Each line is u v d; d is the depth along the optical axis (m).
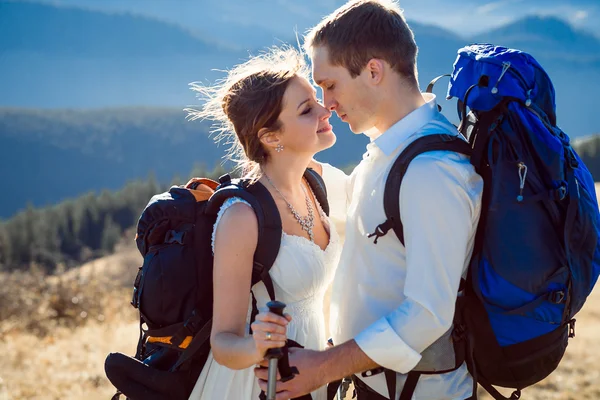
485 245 2.32
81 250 87.44
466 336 2.43
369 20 2.42
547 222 2.26
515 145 2.26
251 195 2.39
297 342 2.57
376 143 2.45
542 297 2.29
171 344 2.48
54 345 11.01
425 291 2.24
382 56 2.42
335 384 2.74
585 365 7.49
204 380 2.57
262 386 2.26
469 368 2.42
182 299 2.45
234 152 2.70
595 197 2.40
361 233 2.51
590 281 2.34
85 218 101.25
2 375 8.30
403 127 2.43
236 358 2.21
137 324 13.59
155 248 2.50
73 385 7.67
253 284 2.44
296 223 2.59
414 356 2.26
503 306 2.31
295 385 2.26
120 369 2.51
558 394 6.46
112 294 17.89
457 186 2.25
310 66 2.59
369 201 2.47
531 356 2.34
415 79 2.53
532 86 2.37
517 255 2.25
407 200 2.28
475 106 2.36
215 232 2.40
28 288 17.25
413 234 2.26
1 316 15.26
